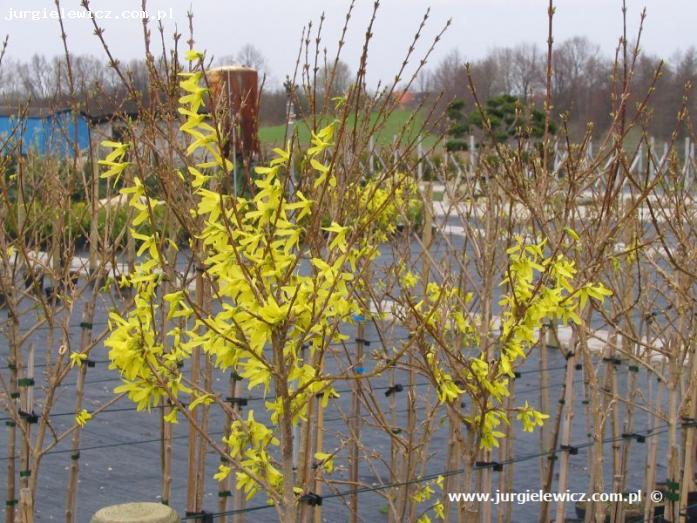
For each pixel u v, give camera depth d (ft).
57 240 18.38
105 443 27.86
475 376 14.05
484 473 18.74
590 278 14.03
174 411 11.88
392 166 14.06
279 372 10.61
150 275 11.03
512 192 16.99
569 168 14.74
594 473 20.44
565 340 38.86
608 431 28.84
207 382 17.38
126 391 11.09
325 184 10.73
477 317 20.84
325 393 11.69
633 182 15.49
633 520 23.84
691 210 22.52
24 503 13.38
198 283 15.26
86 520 22.79
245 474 12.66
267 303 10.09
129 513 11.59
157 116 15.78
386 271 22.89
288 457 11.31
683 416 21.17
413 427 18.04
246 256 10.42
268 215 10.34
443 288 13.73
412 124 20.24
